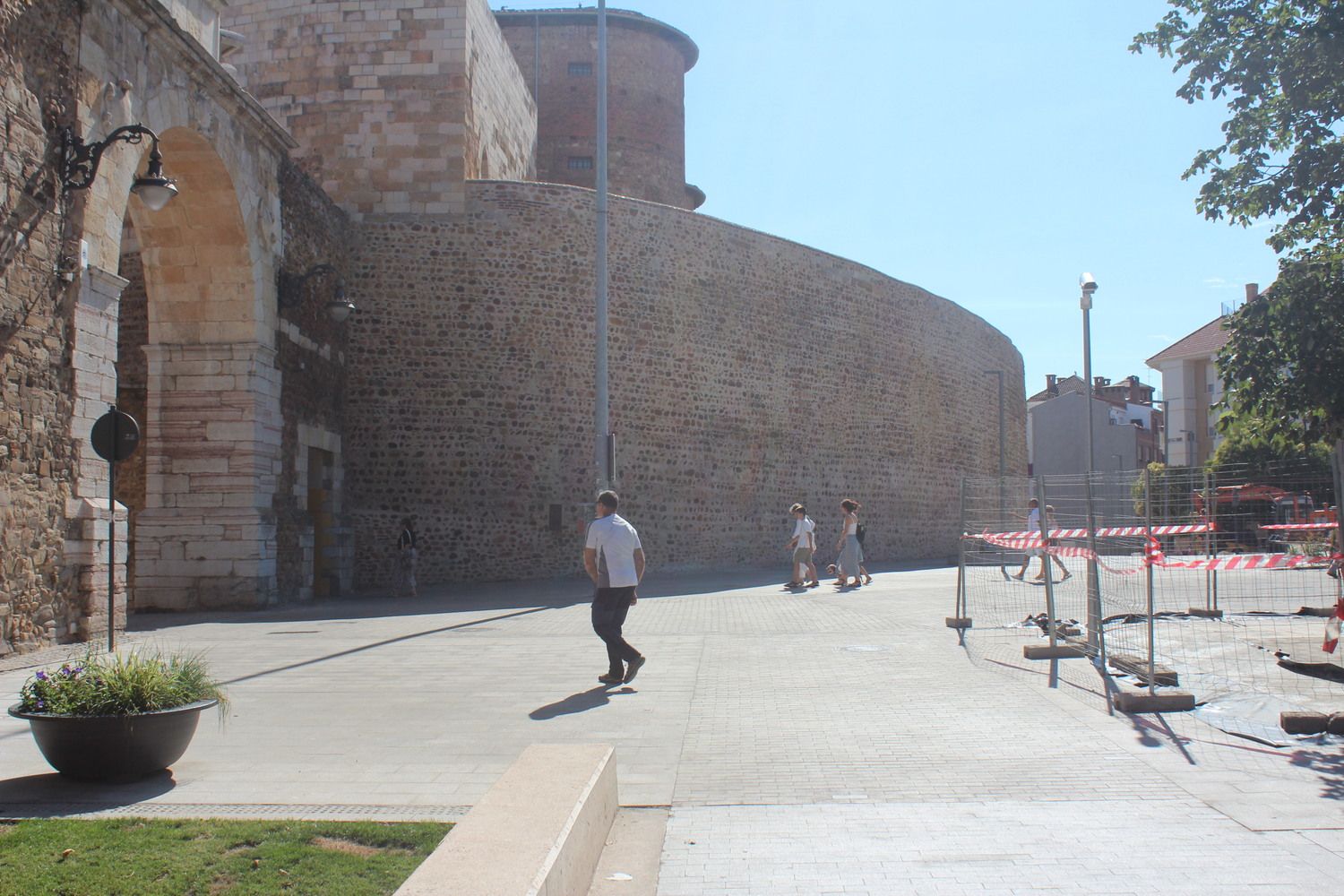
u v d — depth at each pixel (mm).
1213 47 8031
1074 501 11461
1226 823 4906
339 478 20516
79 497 11641
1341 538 8109
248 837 4664
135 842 4582
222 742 6641
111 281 12219
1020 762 6039
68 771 5652
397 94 22500
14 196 10758
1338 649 9789
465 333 21953
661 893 4141
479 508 21750
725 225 25656
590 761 4691
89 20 12070
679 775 5797
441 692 8359
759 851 4594
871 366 29562
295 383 18250
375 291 21688
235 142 15812
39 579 10922
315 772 5898
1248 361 7871
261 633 12602
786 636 11570
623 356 23391
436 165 22328
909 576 21938
